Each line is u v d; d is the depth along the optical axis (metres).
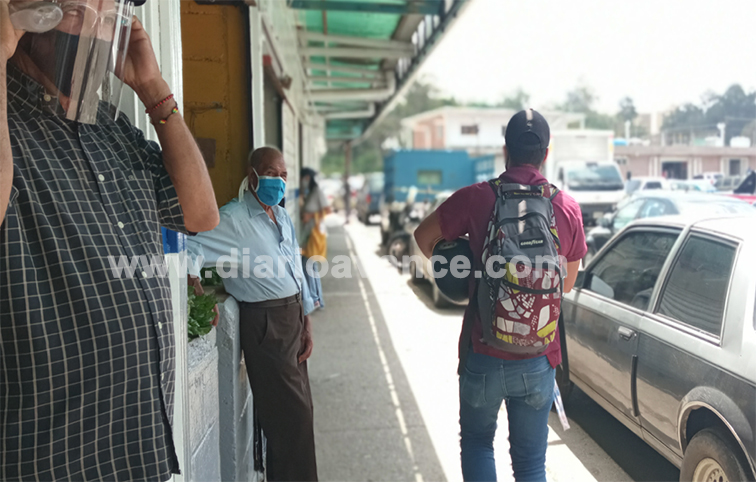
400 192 15.33
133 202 1.48
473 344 2.28
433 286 7.51
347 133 25.08
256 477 3.29
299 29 8.98
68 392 1.28
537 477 2.34
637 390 2.96
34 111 1.32
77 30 1.29
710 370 2.41
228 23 3.92
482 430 2.43
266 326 2.74
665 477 3.04
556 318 2.12
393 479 3.27
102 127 1.50
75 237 1.30
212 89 3.96
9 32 1.17
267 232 2.74
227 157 3.98
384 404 4.36
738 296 2.44
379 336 6.23
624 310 3.18
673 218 3.26
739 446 2.24
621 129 17.27
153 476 1.40
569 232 2.24
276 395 2.76
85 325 1.29
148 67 1.58
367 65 11.78
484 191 2.26
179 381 2.12
